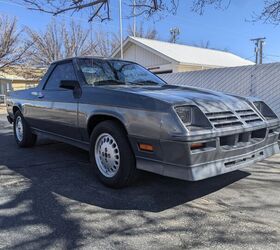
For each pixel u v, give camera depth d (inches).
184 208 152.4
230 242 122.3
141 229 132.6
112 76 208.2
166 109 146.8
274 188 179.0
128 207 153.5
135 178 172.4
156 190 174.1
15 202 160.1
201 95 170.2
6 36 979.3
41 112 235.5
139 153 159.9
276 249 117.6
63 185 183.2
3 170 213.0
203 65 828.6
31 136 271.6
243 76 389.4
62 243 122.5
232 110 164.6
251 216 144.5
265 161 232.4
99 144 181.9
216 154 148.7
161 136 147.1
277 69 357.1
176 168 145.6
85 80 197.5
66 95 205.9
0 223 138.3
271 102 364.5
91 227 134.5
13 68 1065.5
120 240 124.3
